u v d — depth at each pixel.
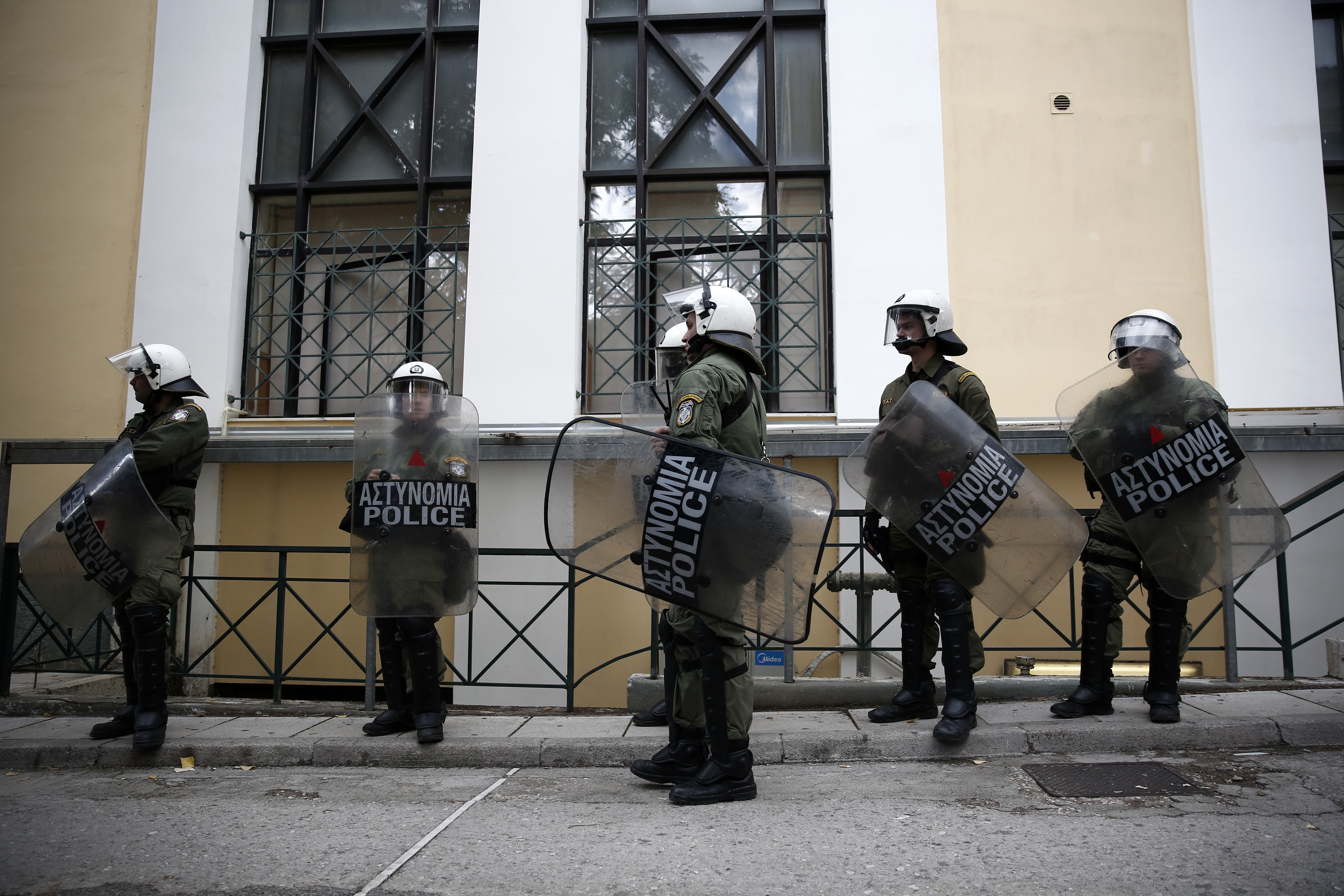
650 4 6.51
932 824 2.64
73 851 2.60
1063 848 2.40
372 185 6.51
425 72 6.57
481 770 3.58
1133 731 3.42
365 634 5.85
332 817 2.92
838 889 2.17
